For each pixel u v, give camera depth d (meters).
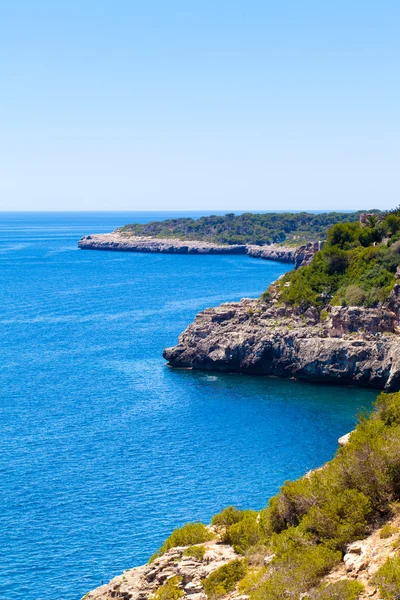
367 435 41.72
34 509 66.69
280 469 77.19
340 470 38.78
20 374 123.75
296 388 116.81
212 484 72.81
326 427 93.44
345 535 34.19
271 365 125.50
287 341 124.62
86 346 148.75
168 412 100.81
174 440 87.50
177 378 122.94
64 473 75.88
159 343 152.12
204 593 34.53
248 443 86.38
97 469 77.12
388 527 33.19
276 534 37.69
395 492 37.38
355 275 131.75
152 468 77.50
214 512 65.81
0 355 139.62
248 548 38.50
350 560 31.69
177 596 35.03
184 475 75.44
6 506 67.25
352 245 144.50
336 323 123.00
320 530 35.28
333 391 114.88
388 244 136.88
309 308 130.12
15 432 90.38
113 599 38.59
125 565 56.72
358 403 106.69
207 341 129.88
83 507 67.19
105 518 64.75
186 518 64.69
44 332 164.75
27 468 77.31
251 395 111.56
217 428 92.75
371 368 116.44
